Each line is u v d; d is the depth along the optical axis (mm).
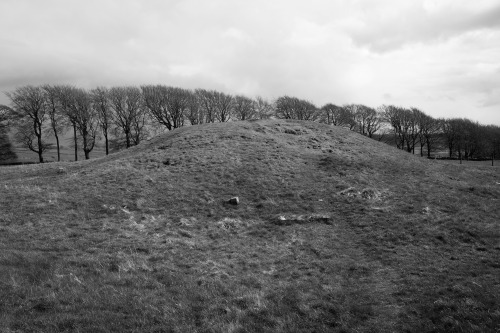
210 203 28312
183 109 88875
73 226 22766
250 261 18922
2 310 12055
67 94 78188
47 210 25016
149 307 13156
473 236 21922
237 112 100875
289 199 29531
